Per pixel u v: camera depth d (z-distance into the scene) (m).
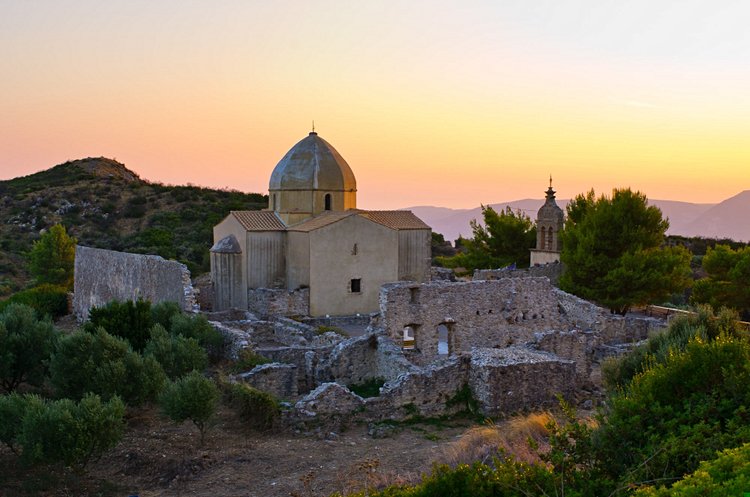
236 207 121.31
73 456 21.42
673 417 15.93
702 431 14.53
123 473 22.92
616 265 51.75
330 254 56.41
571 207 66.50
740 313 52.91
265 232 58.47
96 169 158.88
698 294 53.84
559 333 33.66
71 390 27.97
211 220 113.12
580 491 14.00
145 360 29.16
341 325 53.34
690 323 30.05
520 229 70.75
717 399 16.11
